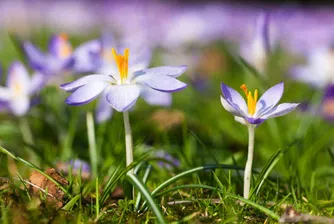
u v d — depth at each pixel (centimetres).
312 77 104
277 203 68
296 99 122
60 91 91
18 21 262
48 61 84
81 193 68
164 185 68
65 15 284
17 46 91
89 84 65
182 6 311
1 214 65
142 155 67
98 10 298
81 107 93
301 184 75
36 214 65
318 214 69
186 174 68
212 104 114
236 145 93
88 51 85
